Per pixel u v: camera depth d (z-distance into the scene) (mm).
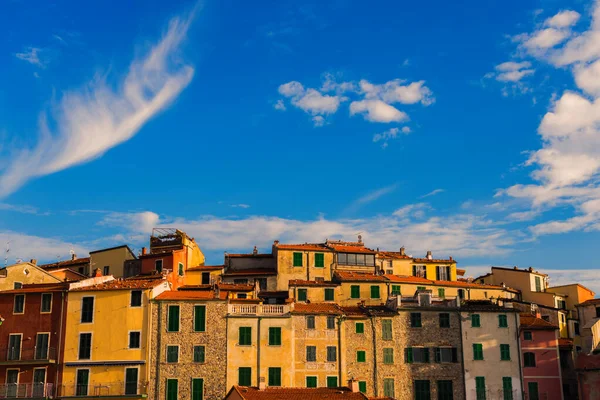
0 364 74250
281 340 76875
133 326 75438
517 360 82000
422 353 80812
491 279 110625
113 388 73438
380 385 78375
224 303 77125
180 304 76562
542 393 81750
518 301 94125
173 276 91375
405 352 80438
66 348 75000
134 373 74000
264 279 95312
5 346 75312
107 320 75750
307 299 88188
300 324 77938
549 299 102875
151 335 75312
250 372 75250
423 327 81688
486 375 80938
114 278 90625
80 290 76750
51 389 73375
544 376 82375
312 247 99000
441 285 96438
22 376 74375
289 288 88688
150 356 74625
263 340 76562
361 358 78875
